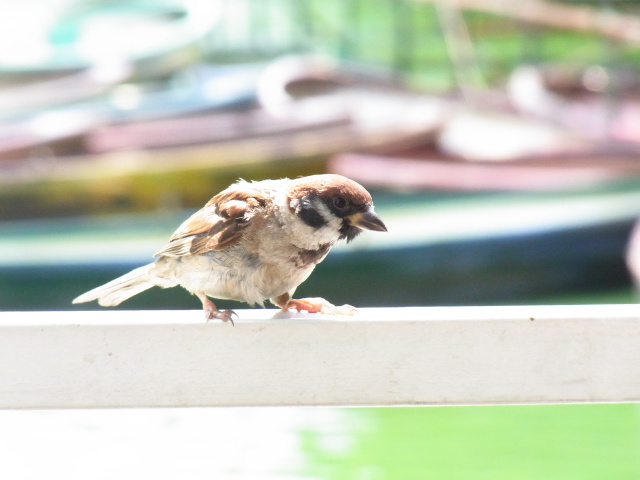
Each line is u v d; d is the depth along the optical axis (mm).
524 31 13055
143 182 12289
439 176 12859
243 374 3367
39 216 12156
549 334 3350
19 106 12086
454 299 12852
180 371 3354
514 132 12984
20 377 3311
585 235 12992
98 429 6996
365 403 3393
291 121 12562
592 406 8570
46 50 12117
